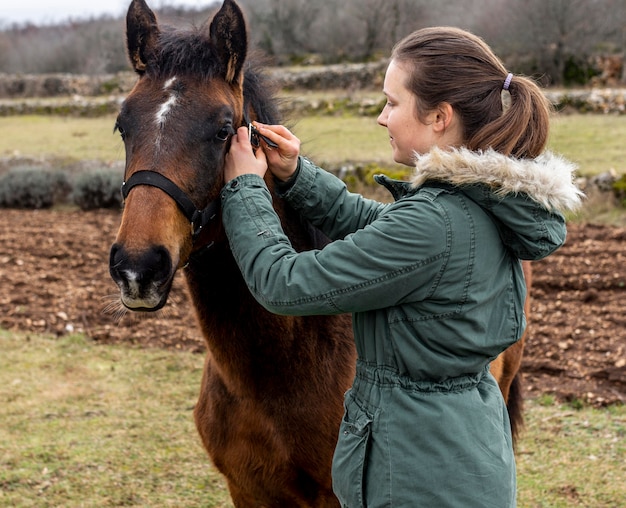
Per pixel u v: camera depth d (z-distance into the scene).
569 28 16.80
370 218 2.12
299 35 22.97
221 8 1.96
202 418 2.49
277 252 1.70
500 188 1.56
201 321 2.21
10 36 31.09
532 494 3.53
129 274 1.68
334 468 1.75
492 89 1.69
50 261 8.12
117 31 25.50
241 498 2.49
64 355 5.67
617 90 14.69
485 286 1.64
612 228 8.20
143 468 3.97
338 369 2.28
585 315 5.90
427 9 20.61
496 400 1.72
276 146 2.02
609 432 4.12
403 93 1.73
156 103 1.88
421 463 1.60
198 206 1.87
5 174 12.04
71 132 17.22
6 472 3.90
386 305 1.64
